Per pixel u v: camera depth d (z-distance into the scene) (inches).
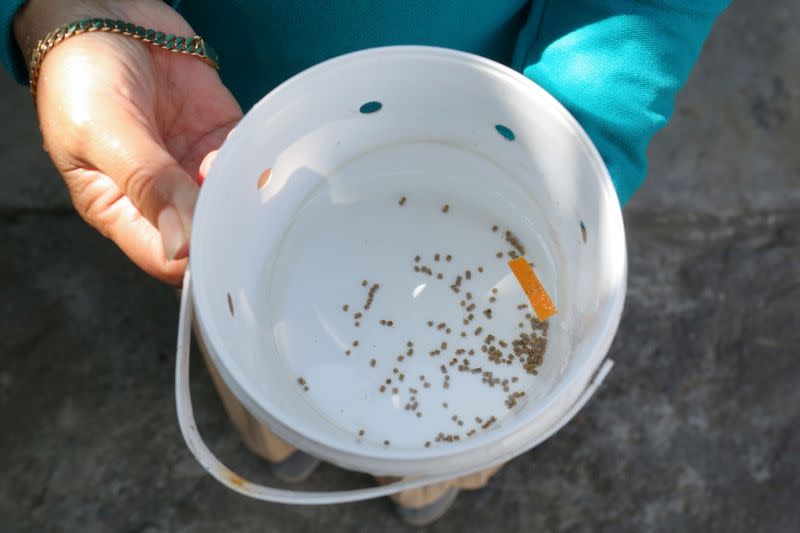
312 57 25.8
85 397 35.6
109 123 22.3
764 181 40.3
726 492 35.2
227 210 21.8
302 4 24.5
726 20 43.9
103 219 24.5
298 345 23.8
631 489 35.2
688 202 39.6
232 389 20.9
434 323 24.1
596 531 34.7
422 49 22.2
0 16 23.5
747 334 37.3
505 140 23.6
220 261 21.7
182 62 24.3
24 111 39.4
